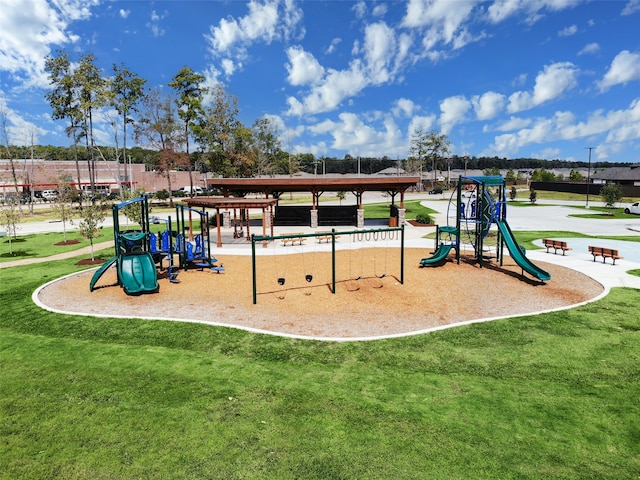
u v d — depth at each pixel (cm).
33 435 624
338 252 2217
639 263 1856
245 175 6338
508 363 880
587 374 823
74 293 1438
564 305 1285
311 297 1395
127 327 1102
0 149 6444
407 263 1920
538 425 651
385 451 589
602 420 664
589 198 6438
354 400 730
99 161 8194
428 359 906
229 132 5744
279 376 824
